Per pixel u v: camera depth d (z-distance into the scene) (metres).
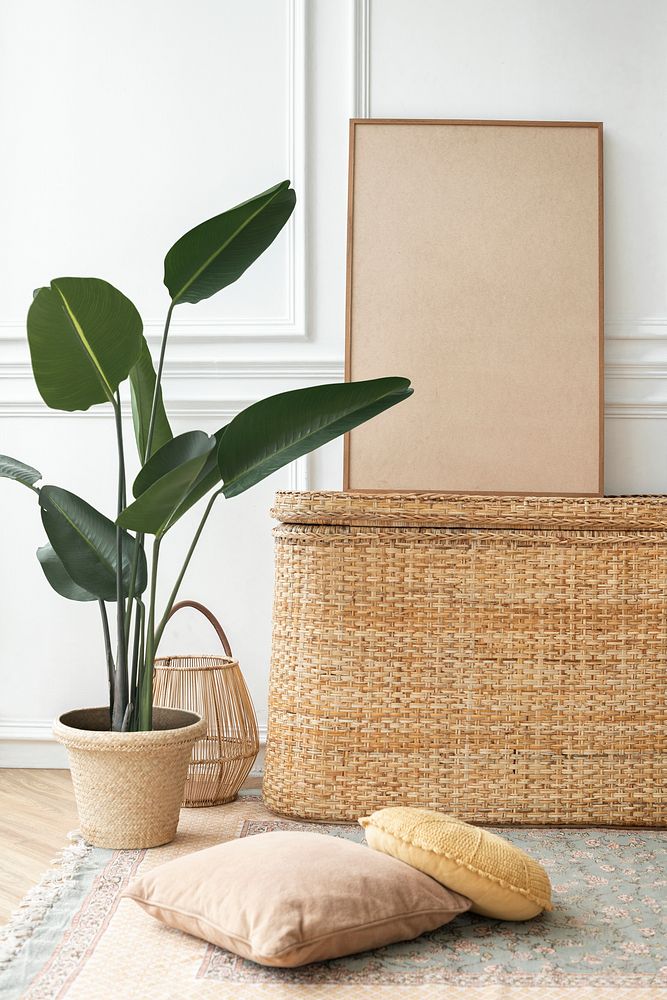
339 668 1.97
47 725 2.46
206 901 1.29
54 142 2.50
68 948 1.31
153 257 2.49
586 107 2.45
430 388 2.41
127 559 1.87
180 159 2.49
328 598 1.98
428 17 2.46
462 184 2.42
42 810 2.08
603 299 2.40
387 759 1.96
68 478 2.49
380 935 1.28
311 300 2.47
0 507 2.48
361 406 1.76
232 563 2.47
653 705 1.99
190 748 1.79
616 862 1.73
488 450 2.40
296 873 1.29
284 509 2.00
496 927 1.42
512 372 2.40
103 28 2.50
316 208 2.47
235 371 2.47
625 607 2.00
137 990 1.19
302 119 2.45
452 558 1.99
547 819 1.96
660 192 2.45
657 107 2.45
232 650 2.46
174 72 2.49
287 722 2.00
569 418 2.39
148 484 1.70
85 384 1.70
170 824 1.78
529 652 1.98
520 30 2.46
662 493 2.43
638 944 1.36
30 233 2.50
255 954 1.19
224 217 1.66
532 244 2.41
